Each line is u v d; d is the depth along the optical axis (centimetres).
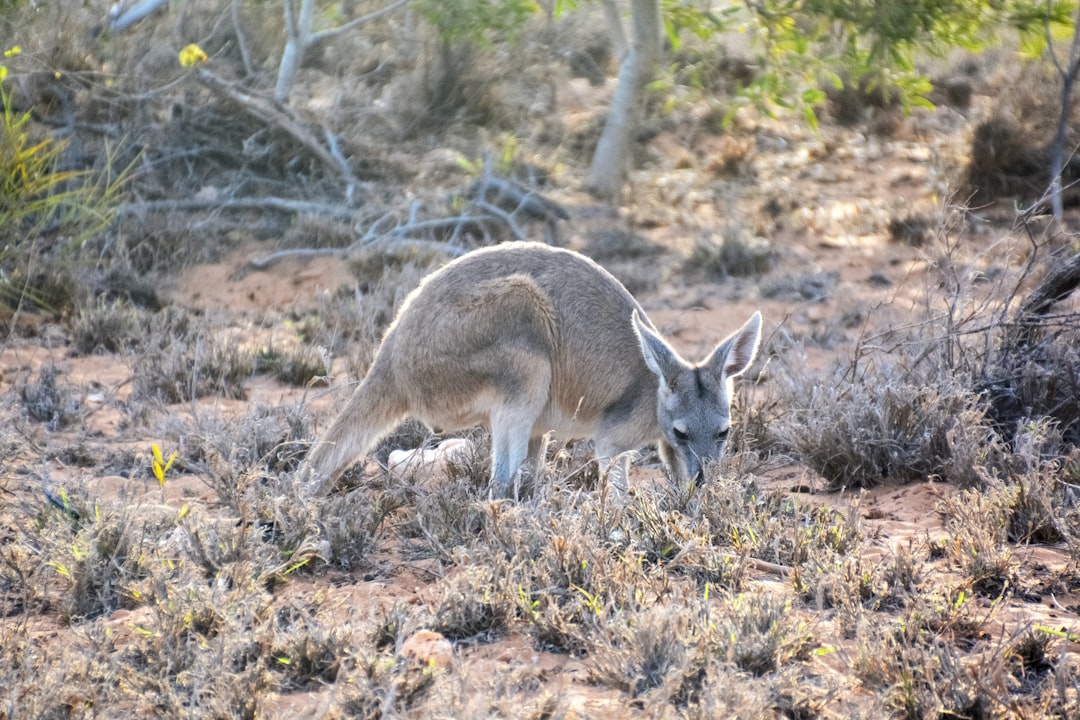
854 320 1673
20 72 1944
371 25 2627
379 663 612
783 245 2039
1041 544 842
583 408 1042
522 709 565
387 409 1025
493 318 1001
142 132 2053
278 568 769
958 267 1747
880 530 894
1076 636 668
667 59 2725
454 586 712
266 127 2147
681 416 984
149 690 611
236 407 1286
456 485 927
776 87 2105
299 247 1919
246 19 2388
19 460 1069
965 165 2261
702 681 602
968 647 665
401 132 2344
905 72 2138
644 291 1834
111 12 2155
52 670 607
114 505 830
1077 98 2273
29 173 1733
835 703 598
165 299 1714
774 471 1121
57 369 1352
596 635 645
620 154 2255
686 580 737
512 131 2442
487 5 2245
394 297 1653
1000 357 1149
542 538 779
